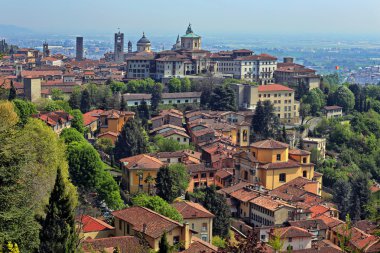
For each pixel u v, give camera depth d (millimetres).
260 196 189625
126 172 197125
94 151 173625
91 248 102125
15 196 80188
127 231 132250
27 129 126812
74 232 82500
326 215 186375
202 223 154250
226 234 165750
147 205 152375
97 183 169625
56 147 138250
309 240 160875
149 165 195375
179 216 150000
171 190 179500
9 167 80250
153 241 122812
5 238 77125
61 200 82250
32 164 93625
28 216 81625
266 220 180125
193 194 199500
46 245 79375
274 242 68062
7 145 80875
